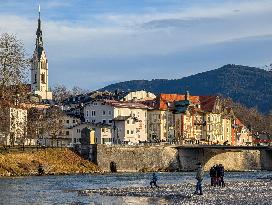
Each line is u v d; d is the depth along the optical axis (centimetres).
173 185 12281
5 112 18388
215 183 11712
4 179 14488
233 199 8744
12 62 17625
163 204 8112
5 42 17562
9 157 16975
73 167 18388
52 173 17388
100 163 19400
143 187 11744
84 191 10650
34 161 17438
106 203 8419
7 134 18612
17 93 18412
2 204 8281
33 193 10362
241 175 19050
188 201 8500
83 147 19475
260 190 10562
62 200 9019
